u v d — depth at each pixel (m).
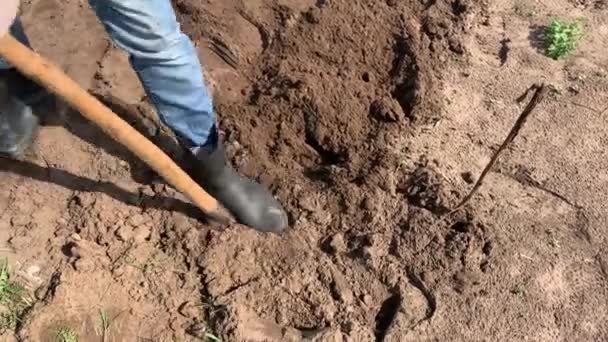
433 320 1.88
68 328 1.88
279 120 2.22
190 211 2.06
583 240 2.01
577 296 1.92
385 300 1.94
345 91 2.28
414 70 2.33
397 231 2.02
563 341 1.86
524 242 2.00
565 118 2.24
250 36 2.45
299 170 2.16
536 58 2.39
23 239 2.03
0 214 2.07
